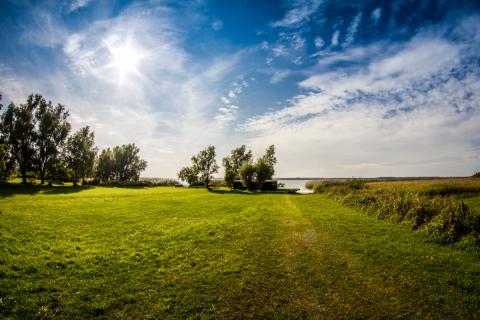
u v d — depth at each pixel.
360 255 15.78
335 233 20.95
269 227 23.55
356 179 72.62
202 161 102.81
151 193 64.38
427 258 15.02
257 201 47.44
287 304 10.57
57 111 84.19
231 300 10.84
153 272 13.47
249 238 19.83
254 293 11.42
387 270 13.59
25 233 19.34
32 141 78.44
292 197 56.41
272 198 54.22
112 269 13.63
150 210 33.75
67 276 12.66
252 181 96.62
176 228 22.98
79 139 86.75
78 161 84.38
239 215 30.36
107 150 133.50
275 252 16.59
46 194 49.16
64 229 21.44
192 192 73.38
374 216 27.83
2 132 74.25
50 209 30.75
